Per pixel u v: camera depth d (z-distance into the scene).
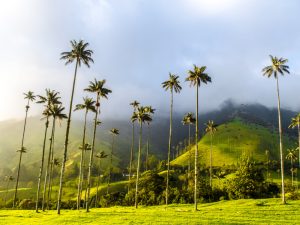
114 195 152.75
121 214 67.06
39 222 58.72
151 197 130.50
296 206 71.38
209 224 48.94
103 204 144.88
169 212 70.44
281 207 70.62
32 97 131.50
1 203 173.50
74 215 66.50
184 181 189.75
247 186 121.81
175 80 106.44
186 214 63.69
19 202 167.00
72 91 79.88
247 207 73.94
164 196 127.62
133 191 142.62
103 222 54.41
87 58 81.38
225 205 86.50
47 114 96.50
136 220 55.19
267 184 129.50
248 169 128.00
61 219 60.25
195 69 83.75
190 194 125.00
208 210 73.00
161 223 50.75
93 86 86.88
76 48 80.38
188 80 84.88
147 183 147.62
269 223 49.50
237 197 122.75
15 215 76.06
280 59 89.69
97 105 89.94
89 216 63.44
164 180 154.75
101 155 162.25
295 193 94.88
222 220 52.62
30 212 89.25
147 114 118.25
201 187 126.94
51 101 95.38
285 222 50.53
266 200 90.56
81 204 153.12
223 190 132.62
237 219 53.94
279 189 141.62
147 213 68.44
